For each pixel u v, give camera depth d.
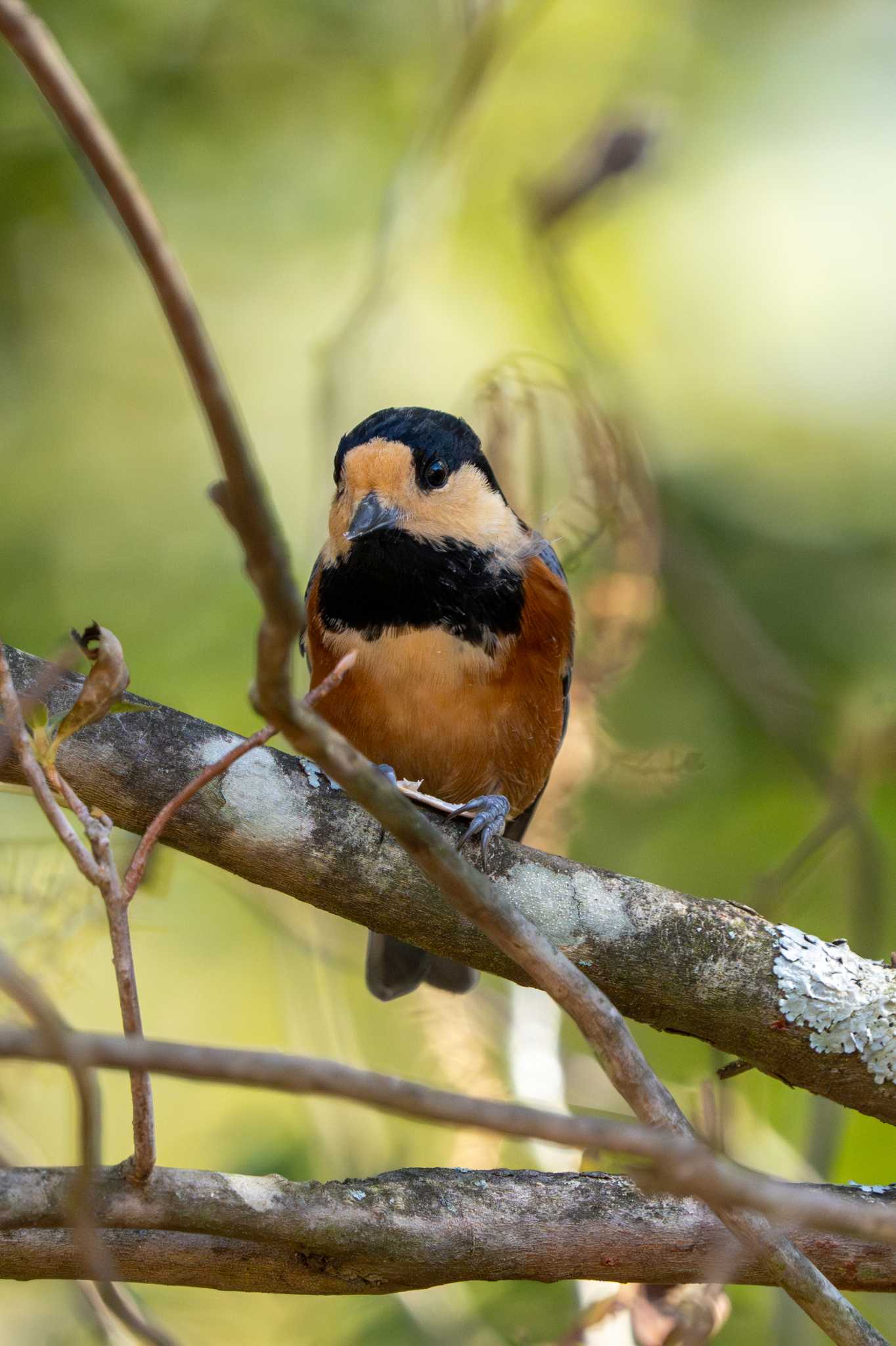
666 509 12.03
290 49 13.36
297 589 3.97
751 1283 6.07
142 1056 3.60
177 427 13.36
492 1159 8.30
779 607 12.40
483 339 13.02
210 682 12.03
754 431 13.27
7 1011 7.28
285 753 6.82
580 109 13.67
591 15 13.88
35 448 13.12
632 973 6.81
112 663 4.78
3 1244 5.38
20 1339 9.67
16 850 8.14
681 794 11.86
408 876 6.70
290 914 10.58
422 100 13.39
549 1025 8.95
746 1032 6.87
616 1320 6.93
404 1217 5.73
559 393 10.32
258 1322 9.70
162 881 8.48
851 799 10.05
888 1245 6.04
